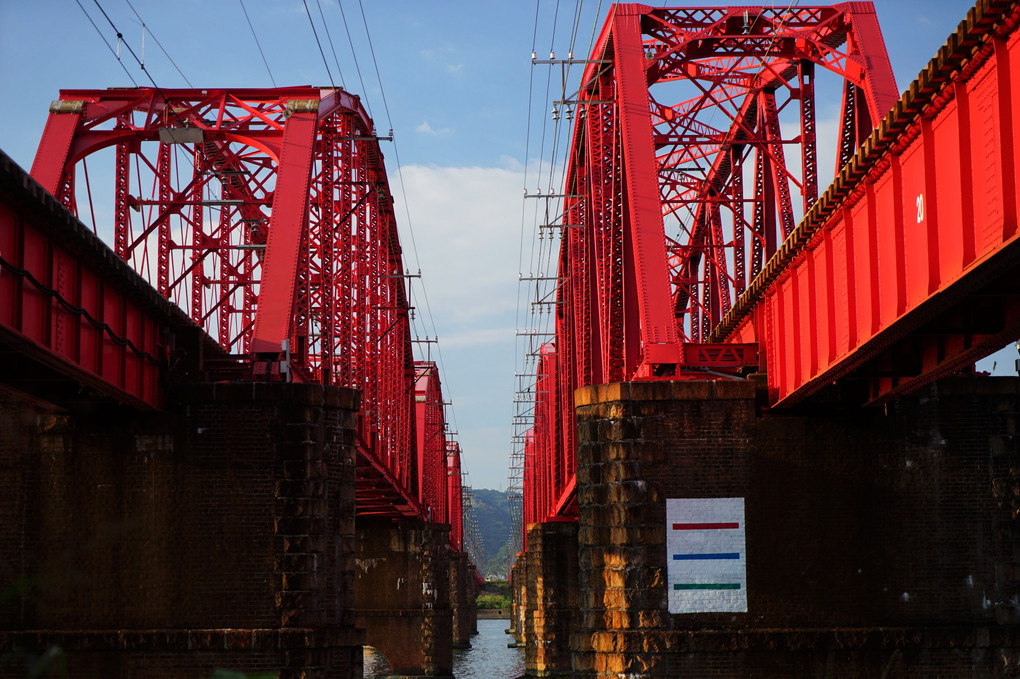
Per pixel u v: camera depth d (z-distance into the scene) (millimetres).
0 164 21016
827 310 26141
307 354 36219
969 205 18375
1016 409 30219
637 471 30359
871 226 23250
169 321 32062
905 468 30250
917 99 19625
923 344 26875
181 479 31672
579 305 53438
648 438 30516
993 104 17344
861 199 23875
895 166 21750
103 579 31281
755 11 37281
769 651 29469
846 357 24500
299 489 31562
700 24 37469
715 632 29516
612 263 39438
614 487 30375
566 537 76312
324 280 41531
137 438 31844
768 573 30000
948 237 19281
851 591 29875
